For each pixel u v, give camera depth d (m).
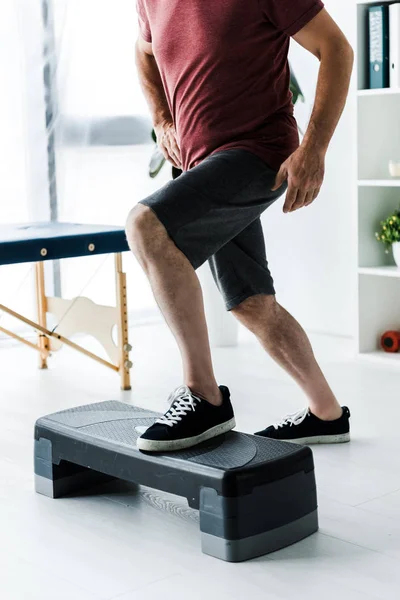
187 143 2.27
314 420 2.60
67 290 4.41
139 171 4.45
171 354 4.00
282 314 2.50
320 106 2.10
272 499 1.90
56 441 2.22
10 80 4.08
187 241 2.05
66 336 3.56
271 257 4.51
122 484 2.35
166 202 2.02
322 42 2.10
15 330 4.38
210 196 2.07
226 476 1.84
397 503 2.15
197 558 1.88
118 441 2.08
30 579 1.78
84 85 4.24
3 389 3.42
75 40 4.18
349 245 4.21
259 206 2.20
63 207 4.26
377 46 3.66
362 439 2.67
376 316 3.88
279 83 2.22
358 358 3.80
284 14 2.08
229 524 1.84
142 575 1.79
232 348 4.09
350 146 4.14
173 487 1.95
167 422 2.00
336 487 2.26
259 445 2.02
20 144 4.15
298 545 1.93
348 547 1.91
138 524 2.07
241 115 2.18
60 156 4.22
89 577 1.79
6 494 2.28
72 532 2.03
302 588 1.73
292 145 2.23
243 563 1.85
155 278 2.02
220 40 2.14
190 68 2.21
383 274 3.67
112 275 4.57
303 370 2.54
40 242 3.00
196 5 2.15
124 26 4.31
